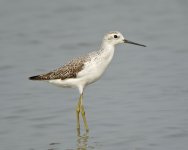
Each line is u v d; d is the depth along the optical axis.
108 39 15.05
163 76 18.92
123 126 14.30
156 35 24.56
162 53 21.97
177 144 12.71
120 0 30.75
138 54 22.16
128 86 18.14
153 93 17.11
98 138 13.62
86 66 14.72
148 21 26.86
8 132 14.38
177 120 14.41
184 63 20.36
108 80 19.05
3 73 20.28
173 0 30.28
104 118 15.09
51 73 15.05
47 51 22.97
